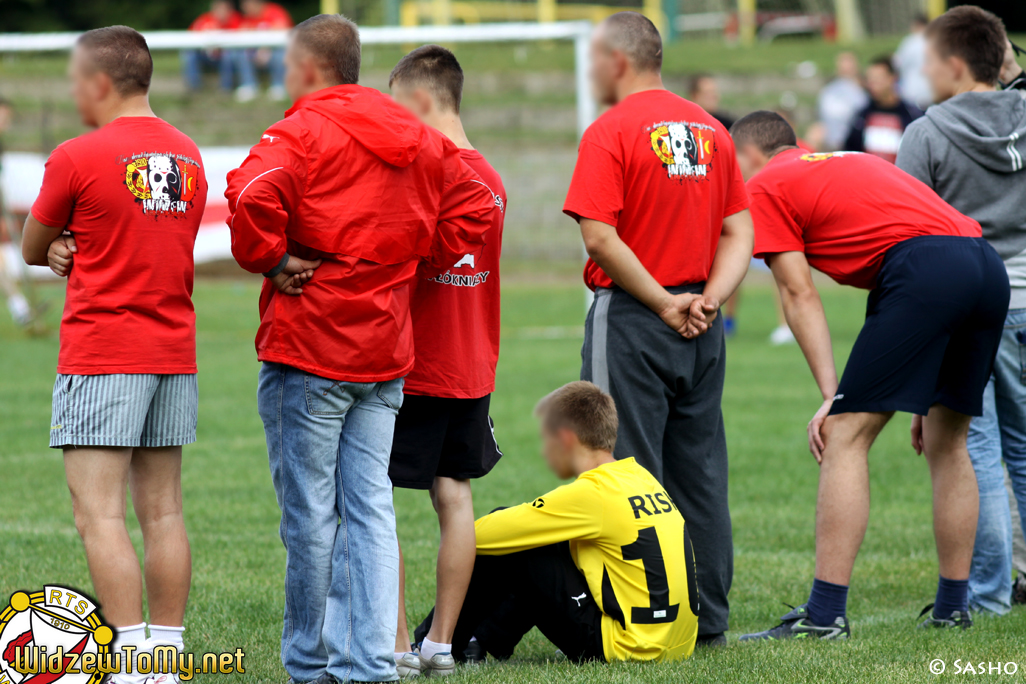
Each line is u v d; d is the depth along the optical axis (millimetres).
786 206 14828
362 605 11570
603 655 12633
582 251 64062
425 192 11773
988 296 13938
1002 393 15656
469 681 11906
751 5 104812
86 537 11594
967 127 15328
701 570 13836
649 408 13594
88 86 11930
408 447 12711
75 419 11508
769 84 81688
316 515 11625
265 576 16672
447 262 12398
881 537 19641
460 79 13625
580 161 13453
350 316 11430
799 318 14867
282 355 11477
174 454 12422
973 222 14711
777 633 14258
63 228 11648
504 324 49750
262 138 11312
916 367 13805
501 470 24188
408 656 12391
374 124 11328
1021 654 12820
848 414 14141
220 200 47000
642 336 13469
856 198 14469
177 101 66812
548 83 80188
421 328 12727
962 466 14633
